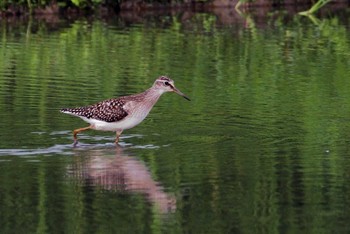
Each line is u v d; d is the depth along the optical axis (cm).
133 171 1389
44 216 1199
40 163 1423
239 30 2777
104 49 2420
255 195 1288
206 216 1204
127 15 3084
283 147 1532
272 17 3084
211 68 2208
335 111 1802
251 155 1482
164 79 1570
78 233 1139
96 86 1983
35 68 2166
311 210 1227
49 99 1848
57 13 3067
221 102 1862
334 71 2194
